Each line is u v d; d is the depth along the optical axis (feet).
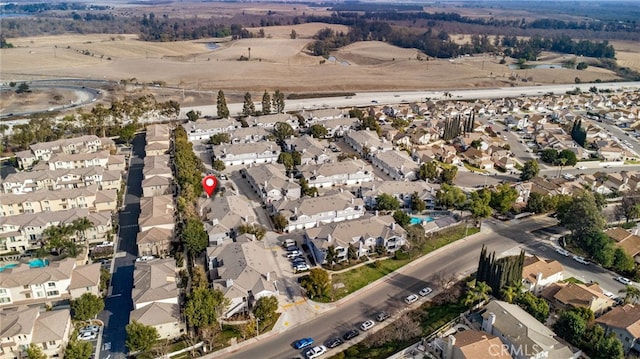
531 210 506.07
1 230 425.69
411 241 432.25
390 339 324.19
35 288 354.54
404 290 381.60
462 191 544.21
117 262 409.49
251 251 395.14
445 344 304.71
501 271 358.64
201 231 419.13
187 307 320.91
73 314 342.64
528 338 302.86
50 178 533.55
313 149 642.22
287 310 356.18
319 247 412.36
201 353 312.50
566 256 432.25
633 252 422.82
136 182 574.56
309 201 481.05
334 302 366.43
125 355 309.22
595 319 339.16
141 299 332.80
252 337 327.88
